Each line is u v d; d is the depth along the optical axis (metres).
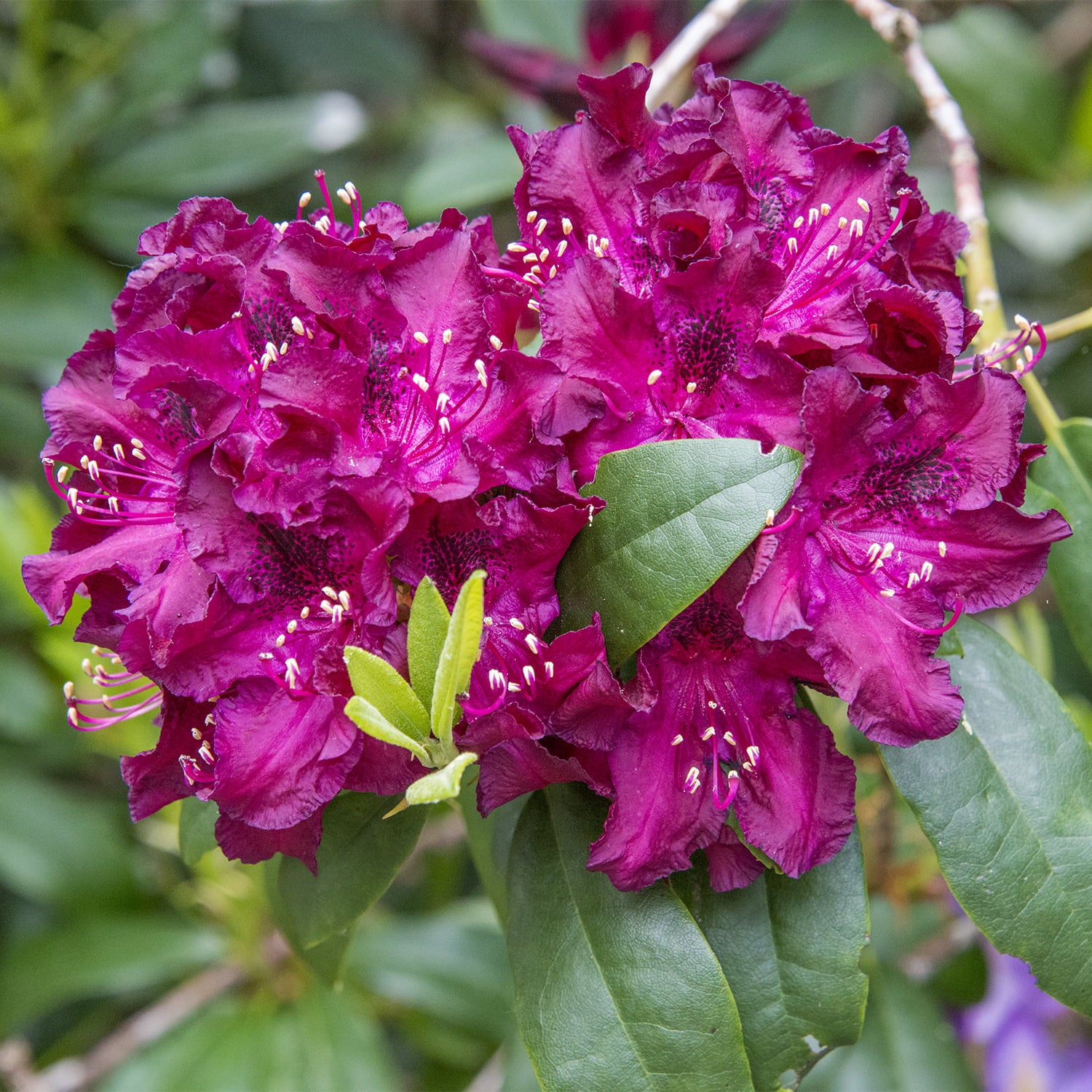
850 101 1.06
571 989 0.62
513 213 1.05
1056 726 0.65
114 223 0.96
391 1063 0.94
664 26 0.81
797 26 0.90
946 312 0.62
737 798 0.61
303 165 1.03
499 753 0.60
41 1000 0.84
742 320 0.60
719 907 0.63
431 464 0.60
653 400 0.61
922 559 0.61
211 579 0.60
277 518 0.59
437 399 0.60
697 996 0.62
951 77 0.96
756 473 0.59
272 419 0.60
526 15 0.89
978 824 0.64
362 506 0.59
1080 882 0.64
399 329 0.61
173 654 0.59
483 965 0.85
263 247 0.62
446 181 0.85
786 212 0.63
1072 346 0.94
